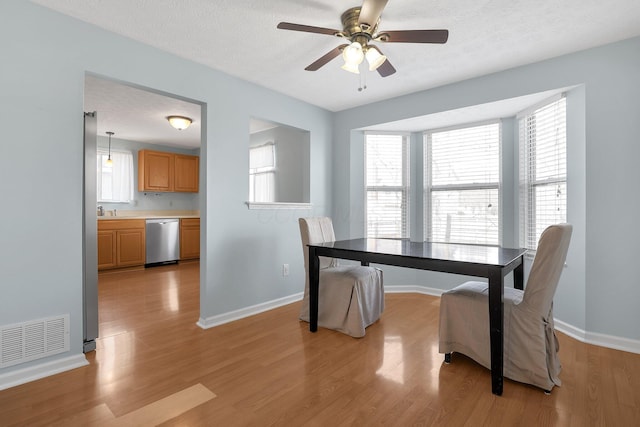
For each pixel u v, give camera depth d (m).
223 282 2.84
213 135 2.75
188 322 2.82
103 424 1.47
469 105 2.97
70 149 2.00
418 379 1.87
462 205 3.59
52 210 1.94
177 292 3.81
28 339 1.85
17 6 1.81
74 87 2.01
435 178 3.79
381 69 2.14
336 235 3.96
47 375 1.89
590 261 2.37
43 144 1.90
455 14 1.96
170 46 2.38
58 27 1.95
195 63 2.63
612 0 1.83
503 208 3.30
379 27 2.10
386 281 3.83
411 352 2.23
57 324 1.95
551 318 1.85
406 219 3.93
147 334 2.55
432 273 3.74
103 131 4.94
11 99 1.80
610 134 2.30
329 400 1.67
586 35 2.21
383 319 2.91
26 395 1.69
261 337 2.50
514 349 1.82
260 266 3.16
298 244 3.57
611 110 2.29
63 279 1.98
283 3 1.87
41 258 1.90
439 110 3.15
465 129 3.57
